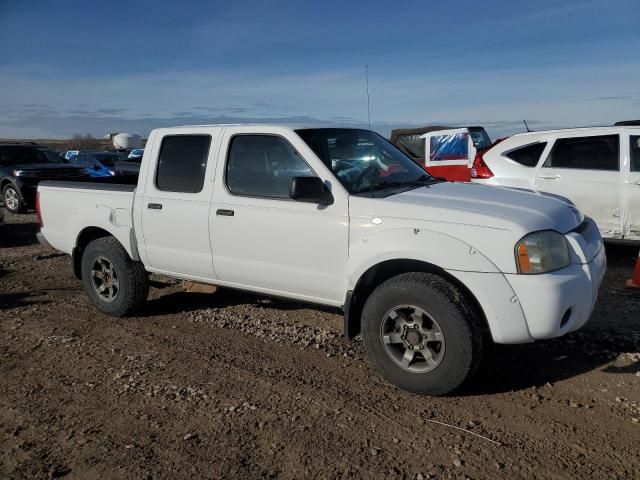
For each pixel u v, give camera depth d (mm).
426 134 12289
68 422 3781
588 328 5008
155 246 5457
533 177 8031
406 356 3953
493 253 3676
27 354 5051
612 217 7520
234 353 4852
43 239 6566
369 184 4488
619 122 8312
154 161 5449
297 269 4543
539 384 4023
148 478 3125
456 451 3252
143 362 4746
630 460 3090
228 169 4945
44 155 16984
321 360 4629
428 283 3795
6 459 3371
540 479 2971
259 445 3400
